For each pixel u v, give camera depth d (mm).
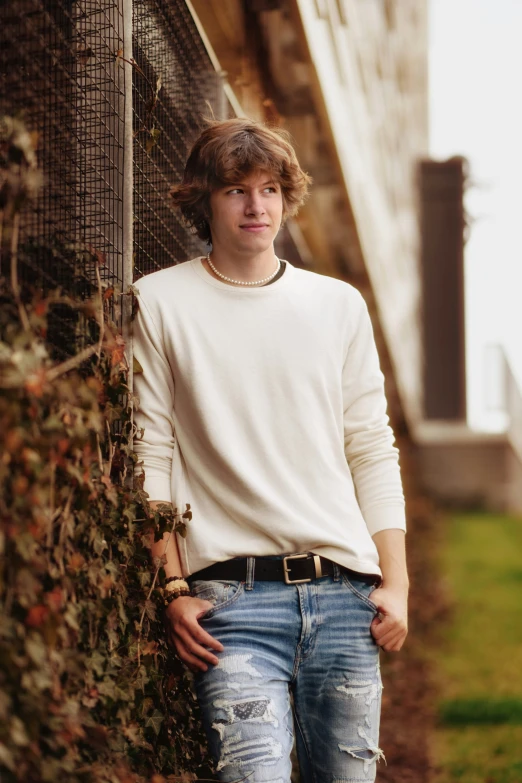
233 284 3057
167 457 2986
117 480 2900
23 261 2443
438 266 24672
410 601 10930
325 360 3033
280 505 2877
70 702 2225
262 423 2936
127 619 2725
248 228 2996
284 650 2877
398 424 18188
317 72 6793
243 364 2955
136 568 2834
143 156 3582
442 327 24734
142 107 3557
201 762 3293
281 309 3018
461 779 5797
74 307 2609
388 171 13625
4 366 2010
